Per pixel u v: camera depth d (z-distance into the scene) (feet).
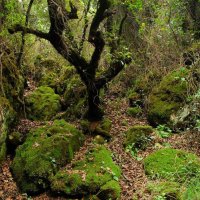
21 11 34.53
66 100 37.29
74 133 29.99
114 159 28.25
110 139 31.24
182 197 21.67
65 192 24.45
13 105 32.60
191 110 30.42
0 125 27.94
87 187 24.23
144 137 29.84
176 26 39.81
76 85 37.17
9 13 30.89
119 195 23.56
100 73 34.24
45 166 26.27
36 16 36.04
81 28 37.24
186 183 23.18
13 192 25.71
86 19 33.81
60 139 28.48
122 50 34.06
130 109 35.45
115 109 36.24
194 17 40.45
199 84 30.66
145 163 26.84
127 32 41.75
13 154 29.53
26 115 34.86
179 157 26.48
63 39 30.27
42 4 35.22
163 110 32.42
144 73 38.45
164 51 37.93
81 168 26.20
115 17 40.29
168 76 34.71
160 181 24.35
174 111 31.86
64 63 45.78
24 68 43.70
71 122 34.17
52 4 28.96
